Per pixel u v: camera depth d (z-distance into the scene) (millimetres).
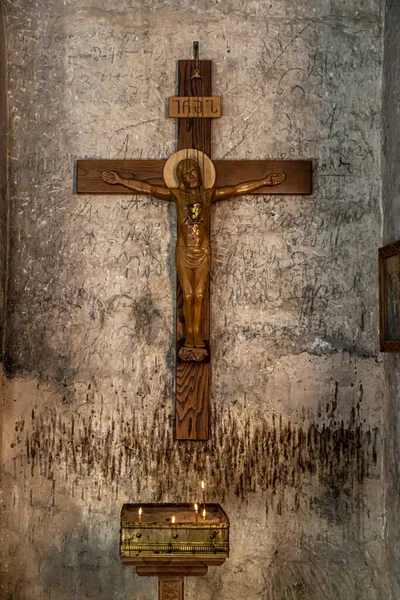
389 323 2910
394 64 3033
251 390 3109
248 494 3066
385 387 3070
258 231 3166
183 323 3070
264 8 3227
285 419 3098
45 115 3201
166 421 3096
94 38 3225
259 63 3219
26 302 3135
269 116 3201
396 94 2996
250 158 3184
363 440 3084
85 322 3133
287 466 3078
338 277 3154
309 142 3195
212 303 3139
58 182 3178
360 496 3062
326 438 3086
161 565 2398
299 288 3148
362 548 3039
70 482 3066
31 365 3109
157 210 3170
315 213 3174
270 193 3141
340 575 3027
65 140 3193
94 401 3102
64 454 3078
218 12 3230
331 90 3213
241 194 3115
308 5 3225
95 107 3205
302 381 3113
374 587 3021
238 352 3123
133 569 3047
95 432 3088
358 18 3227
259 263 3158
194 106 3146
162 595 2463
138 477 3072
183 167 3023
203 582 3033
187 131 3143
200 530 2383
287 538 3049
